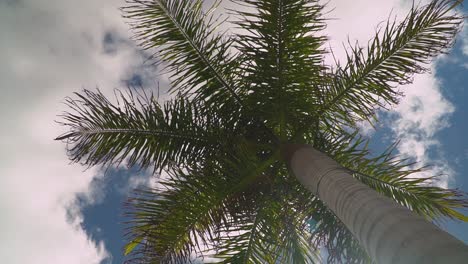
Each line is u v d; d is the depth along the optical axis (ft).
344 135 23.81
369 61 22.22
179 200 21.31
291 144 22.53
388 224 11.60
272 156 22.99
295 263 22.68
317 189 17.66
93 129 21.83
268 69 22.97
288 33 22.20
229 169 22.82
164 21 22.29
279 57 22.71
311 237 23.00
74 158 21.21
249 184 22.91
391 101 22.35
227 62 23.27
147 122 22.81
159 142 23.07
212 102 23.97
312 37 22.36
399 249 10.71
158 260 20.11
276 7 21.93
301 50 22.56
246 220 22.17
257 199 22.99
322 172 17.61
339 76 22.76
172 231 20.66
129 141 22.54
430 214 22.41
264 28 22.16
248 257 21.54
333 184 16.10
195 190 21.71
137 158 22.43
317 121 23.93
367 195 13.67
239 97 24.16
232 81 23.90
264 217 22.68
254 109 24.13
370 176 23.03
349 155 22.98
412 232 10.72
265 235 22.09
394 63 21.80
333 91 23.27
